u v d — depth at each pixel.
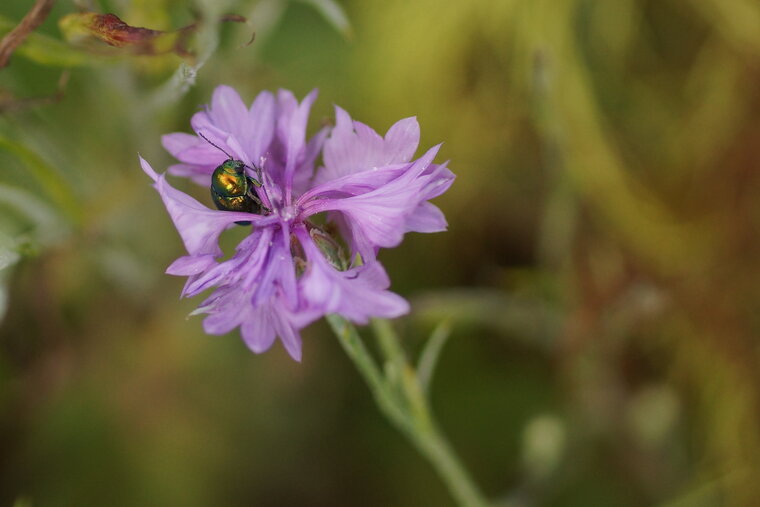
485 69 0.34
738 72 0.32
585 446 0.31
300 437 0.32
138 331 0.30
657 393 0.31
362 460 0.32
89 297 0.30
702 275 0.32
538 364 0.33
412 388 0.24
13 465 0.30
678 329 0.32
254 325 0.21
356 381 0.33
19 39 0.23
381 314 0.21
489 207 0.34
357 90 0.34
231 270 0.21
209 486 0.31
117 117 0.28
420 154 0.34
